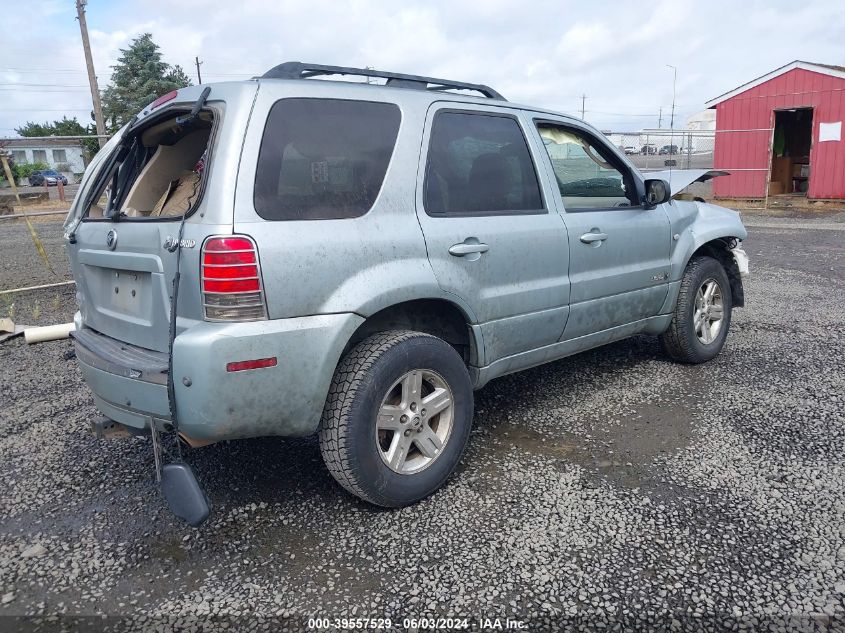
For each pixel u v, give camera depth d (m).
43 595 2.55
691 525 2.88
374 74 3.29
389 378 2.89
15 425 4.18
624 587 2.50
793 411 4.04
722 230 4.97
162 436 3.92
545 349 3.84
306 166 2.80
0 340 6.14
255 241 2.57
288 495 3.22
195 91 2.96
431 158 3.25
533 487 3.23
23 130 65.81
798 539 2.76
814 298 7.21
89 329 3.48
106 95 50.38
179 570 2.68
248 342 2.55
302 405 2.74
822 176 17.42
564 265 3.79
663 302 4.59
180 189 3.34
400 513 3.04
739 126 18.41
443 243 3.16
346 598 2.49
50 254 11.81
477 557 2.70
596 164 4.20
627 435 3.78
